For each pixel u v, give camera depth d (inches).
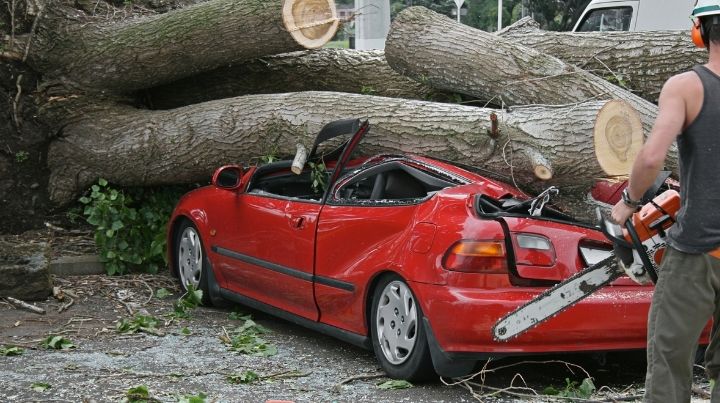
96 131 389.7
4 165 397.7
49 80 399.9
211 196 320.8
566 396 221.6
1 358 258.8
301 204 277.1
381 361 240.8
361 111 310.7
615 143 258.7
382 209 247.8
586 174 261.9
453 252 221.8
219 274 318.0
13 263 331.9
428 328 224.4
